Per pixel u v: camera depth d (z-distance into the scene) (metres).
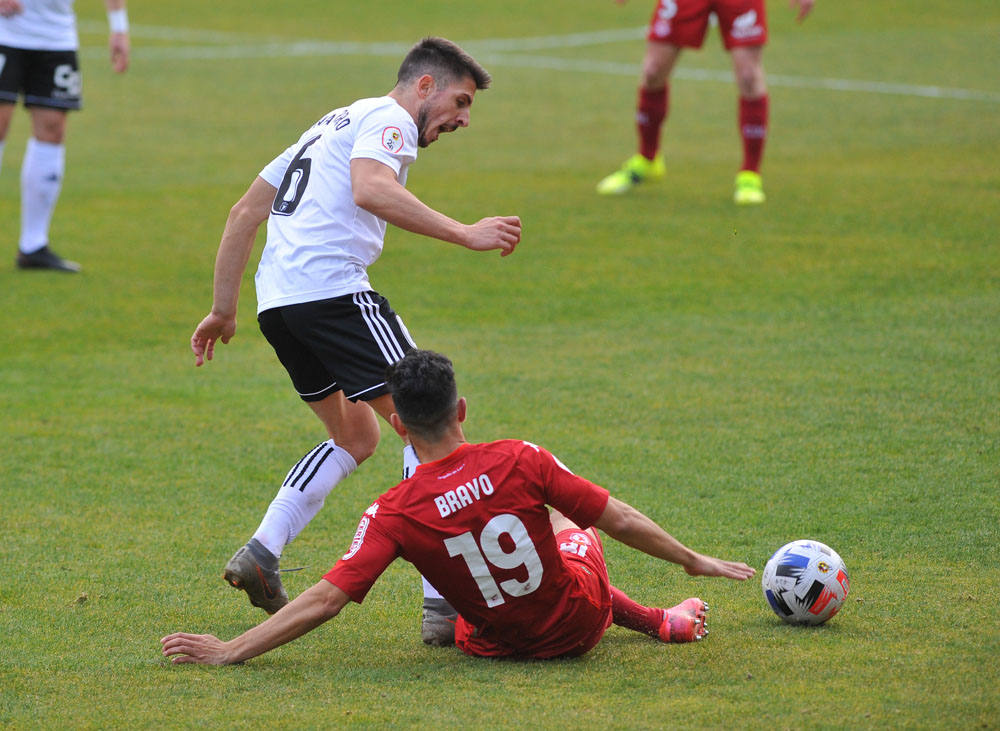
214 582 16.14
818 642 13.46
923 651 13.05
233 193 43.47
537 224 38.47
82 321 30.08
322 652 13.80
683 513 18.16
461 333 28.56
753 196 40.56
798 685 12.12
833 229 37.00
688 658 13.09
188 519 18.41
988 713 11.28
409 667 13.20
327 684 12.56
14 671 13.04
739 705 11.62
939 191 41.25
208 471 20.50
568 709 11.66
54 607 15.16
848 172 44.69
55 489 19.59
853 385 24.02
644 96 42.28
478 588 12.84
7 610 15.04
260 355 27.72
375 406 15.13
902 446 20.72
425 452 12.94
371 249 15.34
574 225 38.34
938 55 69.62
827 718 11.22
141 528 18.03
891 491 18.78
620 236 37.03
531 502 12.70
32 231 34.50
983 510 17.89
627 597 14.23
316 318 14.98
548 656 13.24
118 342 28.50
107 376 26.02
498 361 26.42
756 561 16.36
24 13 33.25
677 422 22.36
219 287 16.44
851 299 30.17
